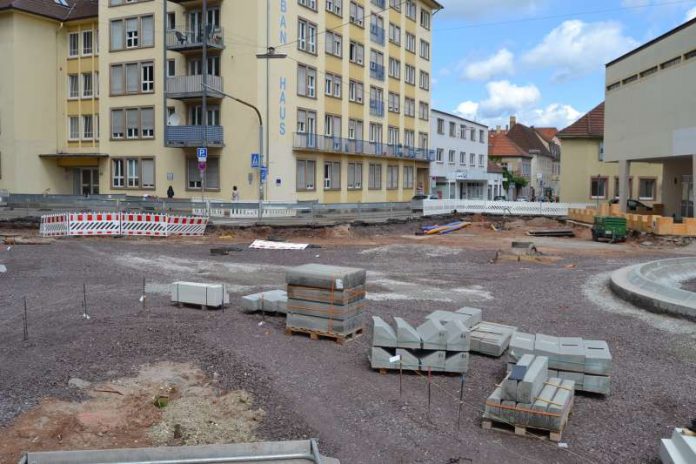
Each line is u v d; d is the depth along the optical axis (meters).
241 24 37.47
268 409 7.20
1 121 44.47
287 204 32.38
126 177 42.12
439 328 8.52
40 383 7.80
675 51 30.88
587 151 52.62
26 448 6.04
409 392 7.89
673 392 8.08
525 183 88.38
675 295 12.98
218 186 38.69
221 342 9.84
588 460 6.13
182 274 17.03
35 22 44.69
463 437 6.58
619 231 29.25
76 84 45.91
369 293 14.71
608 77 39.56
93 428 6.54
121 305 12.54
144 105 41.06
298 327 10.37
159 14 40.06
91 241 24.72
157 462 5.14
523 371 6.83
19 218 30.88
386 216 38.81
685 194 36.75
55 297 13.31
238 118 37.88
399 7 54.62
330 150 43.34
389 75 53.22
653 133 33.28
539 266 19.94
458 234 33.47
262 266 18.95
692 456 5.39
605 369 7.73
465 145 71.75
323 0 42.81
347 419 6.99
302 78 40.84
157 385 7.88
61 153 44.28
